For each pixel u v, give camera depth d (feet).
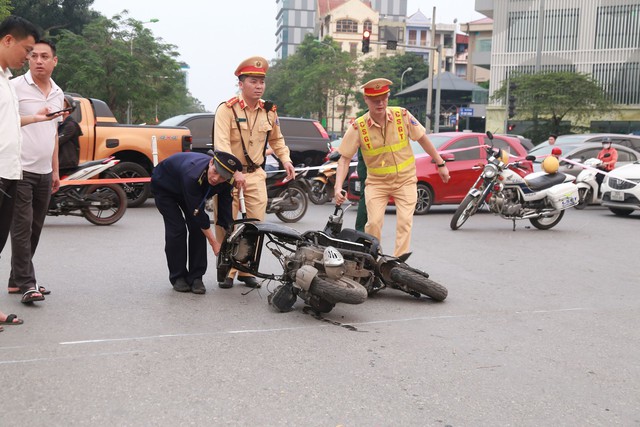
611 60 197.77
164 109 142.92
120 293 20.10
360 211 23.79
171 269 20.59
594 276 25.00
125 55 115.55
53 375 13.14
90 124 41.83
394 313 18.74
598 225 41.63
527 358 15.06
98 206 34.09
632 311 19.71
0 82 16.11
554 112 179.63
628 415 12.02
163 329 16.48
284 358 14.56
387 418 11.58
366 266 19.93
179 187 19.76
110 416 11.34
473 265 26.68
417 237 34.14
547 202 37.76
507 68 211.41
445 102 232.12
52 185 19.65
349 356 14.83
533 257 28.94
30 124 18.22
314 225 38.70
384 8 526.57
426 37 368.48
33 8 153.69
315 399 12.31
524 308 19.76
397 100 258.98
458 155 46.03
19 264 18.42
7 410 11.48
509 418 11.75
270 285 21.89
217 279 21.27
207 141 52.90
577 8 201.36
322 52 227.40
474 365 14.47
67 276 22.27
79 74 110.83
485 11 218.79
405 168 21.80
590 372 14.21
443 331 17.07
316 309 18.13
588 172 53.01
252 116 20.98
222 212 20.33
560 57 204.64
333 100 230.48
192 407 11.79
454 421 11.55
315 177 49.65
